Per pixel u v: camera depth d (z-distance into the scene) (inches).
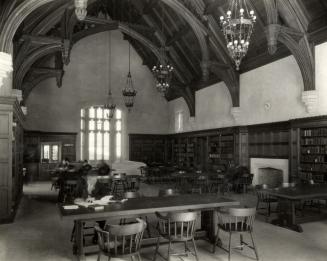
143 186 579.5
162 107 893.8
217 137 638.5
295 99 444.1
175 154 840.3
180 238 184.5
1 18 303.4
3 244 234.1
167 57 652.7
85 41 805.9
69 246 229.1
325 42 391.2
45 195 478.0
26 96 609.6
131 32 600.1
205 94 703.1
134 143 855.7
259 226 285.1
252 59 528.1
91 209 194.1
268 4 363.6
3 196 302.2
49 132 745.6
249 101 546.6
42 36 446.9
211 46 557.6
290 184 338.0
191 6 512.4
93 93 807.7
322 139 379.9
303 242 237.5
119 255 159.2
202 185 502.6
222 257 203.9
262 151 506.3
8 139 306.0
